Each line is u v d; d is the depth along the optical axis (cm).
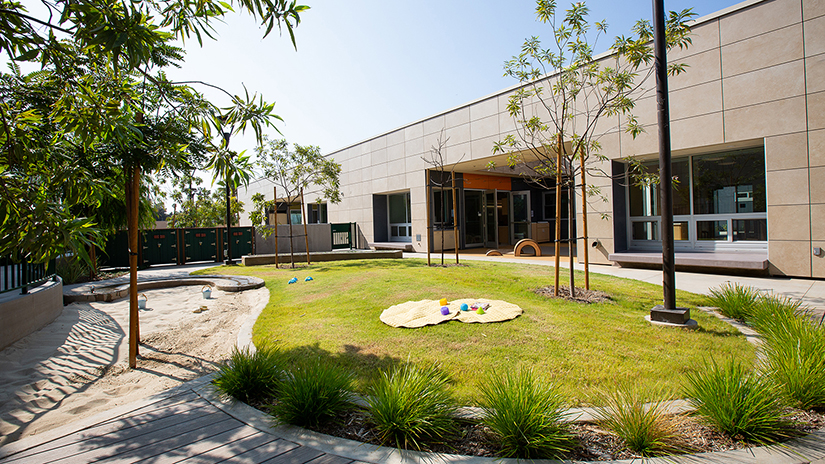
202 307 707
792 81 770
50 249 293
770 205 806
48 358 456
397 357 390
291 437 253
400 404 252
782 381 286
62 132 339
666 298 486
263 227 1346
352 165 1978
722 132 852
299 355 406
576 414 267
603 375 336
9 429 297
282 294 770
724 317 515
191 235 1614
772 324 404
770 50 792
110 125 323
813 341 316
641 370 346
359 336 461
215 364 416
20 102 325
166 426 271
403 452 233
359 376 349
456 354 392
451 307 564
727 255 873
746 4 815
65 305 761
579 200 1101
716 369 272
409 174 1645
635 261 970
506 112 1254
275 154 1305
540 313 528
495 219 1881
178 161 402
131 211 420
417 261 1209
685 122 903
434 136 1519
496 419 243
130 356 418
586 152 695
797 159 769
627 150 992
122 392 360
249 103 373
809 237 763
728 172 924
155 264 1556
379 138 1794
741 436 240
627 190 1095
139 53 257
